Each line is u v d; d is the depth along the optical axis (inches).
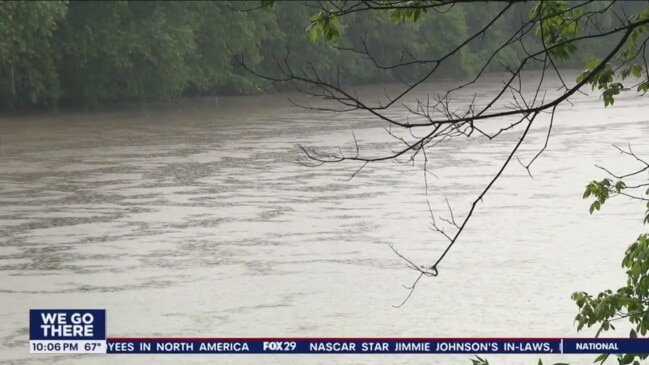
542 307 1317.7
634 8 3688.5
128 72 4916.3
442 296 1378.0
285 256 1646.2
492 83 6387.8
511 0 419.5
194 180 2527.1
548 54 453.4
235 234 1835.6
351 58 6210.6
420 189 2369.6
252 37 5457.7
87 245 1747.0
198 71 5295.3
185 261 1614.2
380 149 3196.4
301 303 1348.4
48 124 4050.2
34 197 2267.5
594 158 2898.6
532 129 3789.4
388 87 6254.9
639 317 600.4
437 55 6540.4
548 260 1595.7
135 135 3627.0
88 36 4680.1
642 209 2043.6
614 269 1530.5
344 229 1876.2
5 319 1280.8
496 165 2783.0
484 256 1630.2
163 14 4938.5
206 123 4121.6
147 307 1332.4
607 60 440.8
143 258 1637.6
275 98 5605.3
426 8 439.5
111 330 1230.9
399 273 1517.0
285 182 2495.1
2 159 2930.6
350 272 1530.5
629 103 4945.9
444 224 1918.1
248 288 1432.1
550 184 2411.4
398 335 1202.0
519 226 1883.6
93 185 2440.9
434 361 1098.7
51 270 1558.8
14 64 4503.0
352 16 6097.4
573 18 486.3
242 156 3011.8
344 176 2593.5
